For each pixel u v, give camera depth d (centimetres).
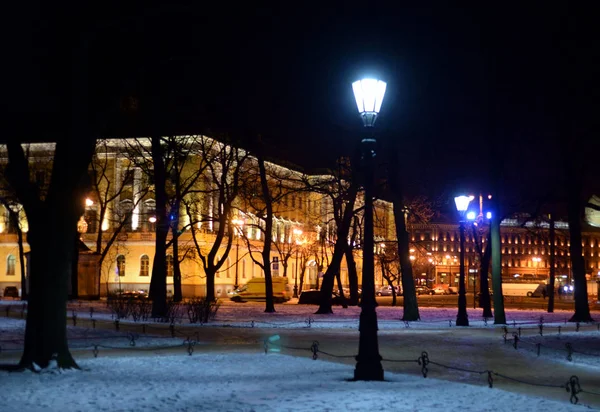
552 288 5534
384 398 1388
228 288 9394
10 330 2952
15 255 9544
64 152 1778
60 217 1767
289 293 8200
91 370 1780
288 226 10412
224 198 5878
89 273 6300
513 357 2311
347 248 5894
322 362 2023
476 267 12106
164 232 4078
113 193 9106
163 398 1370
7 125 1780
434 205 6253
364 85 1688
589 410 1330
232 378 1677
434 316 4703
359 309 5503
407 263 4300
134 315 3841
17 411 1234
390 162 4397
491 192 4144
